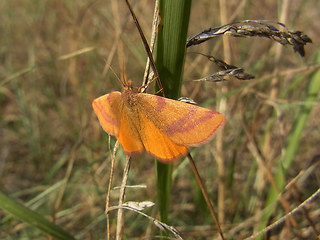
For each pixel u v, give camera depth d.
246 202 0.10
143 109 0.06
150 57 0.06
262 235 0.08
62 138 0.13
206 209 0.09
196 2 0.16
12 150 0.13
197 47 0.13
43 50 0.16
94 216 0.10
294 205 0.10
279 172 0.09
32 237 0.09
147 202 0.06
